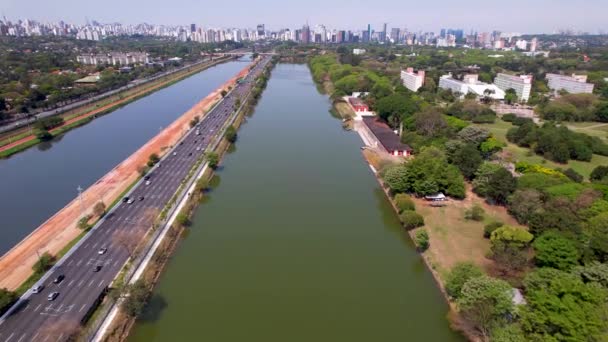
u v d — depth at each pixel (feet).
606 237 346.74
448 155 607.37
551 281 290.35
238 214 502.79
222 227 469.98
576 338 239.50
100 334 293.02
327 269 394.93
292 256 415.23
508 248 372.17
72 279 351.67
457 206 509.35
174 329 312.09
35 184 581.12
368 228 477.77
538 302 268.00
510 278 347.36
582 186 467.93
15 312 309.42
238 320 322.96
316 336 308.19
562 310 255.91
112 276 357.00
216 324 318.04
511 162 633.61
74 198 536.01
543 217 400.26
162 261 396.16
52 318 303.89
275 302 344.69
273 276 380.78
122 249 398.83
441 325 322.96
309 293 358.02
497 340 258.98
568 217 394.73
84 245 403.54
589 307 255.50
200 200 537.24
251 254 416.87
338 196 561.84
